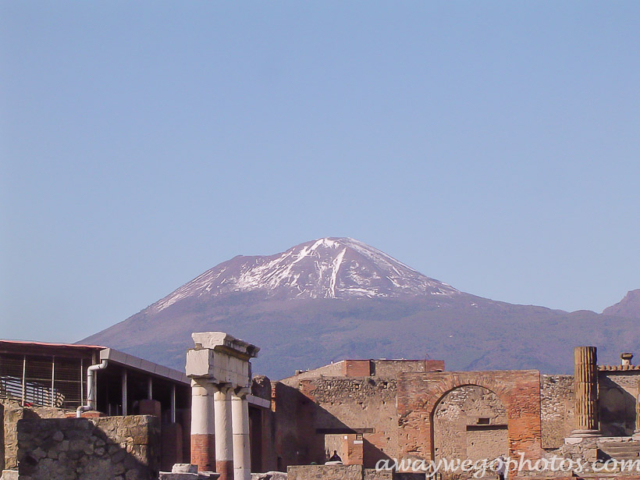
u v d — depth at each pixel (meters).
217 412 55.59
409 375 87.25
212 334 53.88
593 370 88.75
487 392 99.12
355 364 116.94
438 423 98.81
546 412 95.31
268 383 91.19
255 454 86.31
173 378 69.25
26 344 58.91
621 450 73.75
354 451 96.19
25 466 30.64
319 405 100.12
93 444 30.81
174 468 43.72
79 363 60.19
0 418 42.72
